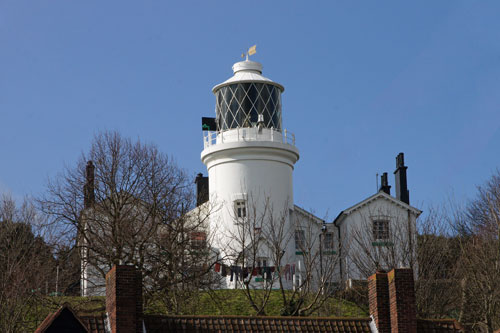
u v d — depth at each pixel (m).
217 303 50.38
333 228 65.00
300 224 61.69
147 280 48.28
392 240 56.47
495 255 49.25
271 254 58.03
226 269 49.91
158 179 54.50
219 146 61.44
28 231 50.81
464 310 48.28
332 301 50.41
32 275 46.94
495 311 47.72
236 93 62.44
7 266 45.03
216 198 61.28
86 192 52.72
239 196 60.31
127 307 23.75
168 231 50.53
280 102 63.72
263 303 46.38
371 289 26.23
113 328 23.67
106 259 49.72
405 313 25.06
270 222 55.72
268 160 61.44
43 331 23.59
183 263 48.50
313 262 51.06
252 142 60.94
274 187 61.16
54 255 50.16
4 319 41.25
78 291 52.66
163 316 24.78
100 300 46.81
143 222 49.94
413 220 64.62
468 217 58.81
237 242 58.38
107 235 49.19
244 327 25.16
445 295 48.78
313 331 25.44
